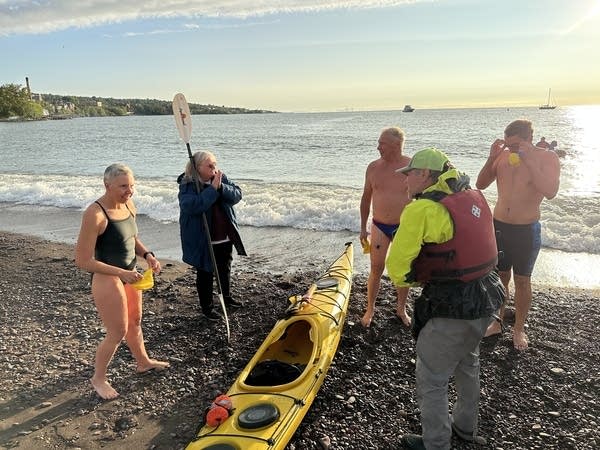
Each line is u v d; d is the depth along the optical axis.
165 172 21.11
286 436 3.16
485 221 2.94
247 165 21.73
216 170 5.17
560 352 4.72
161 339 5.31
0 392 4.35
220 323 5.64
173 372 4.61
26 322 5.95
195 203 4.92
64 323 5.88
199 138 41.56
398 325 5.37
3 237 10.46
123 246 3.93
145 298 6.57
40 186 15.77
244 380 3.75
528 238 4.43
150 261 4.36
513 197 4.40
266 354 4.28
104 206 3.82
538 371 4.41
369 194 5.15
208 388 4.32
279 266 7.86
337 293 5.24
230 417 3.27
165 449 3.54
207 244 5.28
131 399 4.18
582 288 6.52
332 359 4.34
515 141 4.25
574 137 30.27
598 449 3.40
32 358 4.99
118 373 4.62
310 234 9.56
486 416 3.83
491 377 4.34
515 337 4.82
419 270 3.00
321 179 16.72
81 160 28.34
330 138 36.00
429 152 2.98
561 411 3.85
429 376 3.12
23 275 7.83
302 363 4.40
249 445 2.97
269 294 6.50
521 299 4.64
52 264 8.37
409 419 3.80
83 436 3.71
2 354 5.09
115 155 30.47
